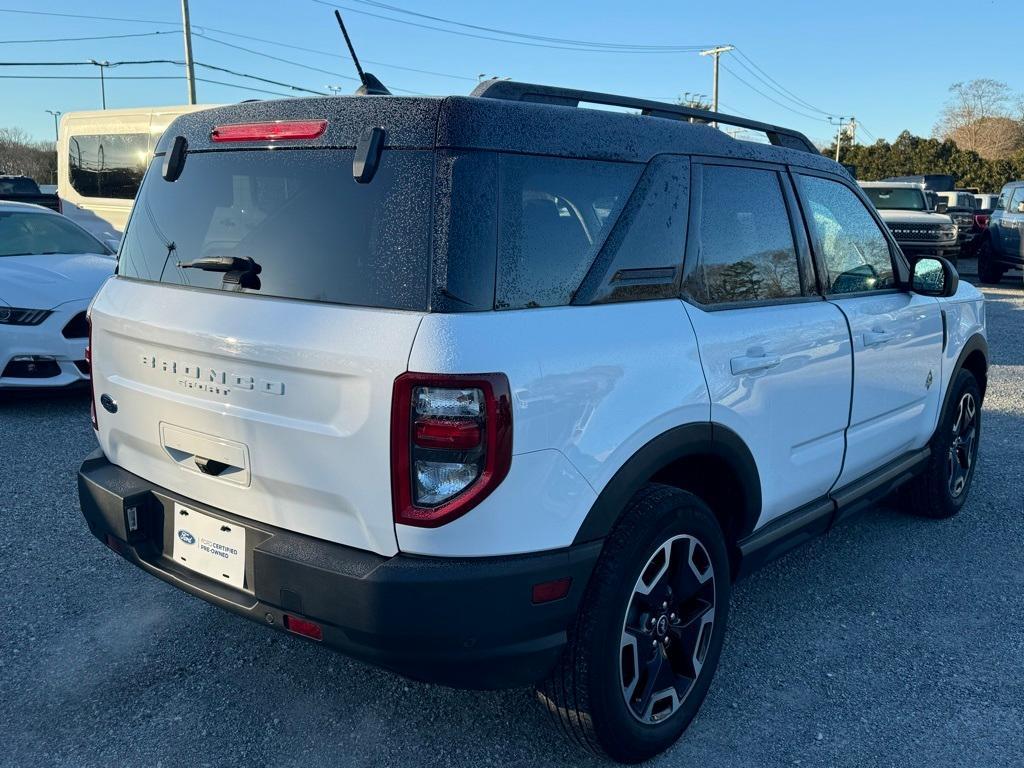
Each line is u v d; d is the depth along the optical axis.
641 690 2.66
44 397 7.11
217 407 2.50
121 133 12.75
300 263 2.41
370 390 2.18
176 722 2.84
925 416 4.33
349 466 2.25
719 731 2.88
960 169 54.88
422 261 2.21
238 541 2.54
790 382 3.14
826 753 2.78
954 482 4.82
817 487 3.48
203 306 2.56
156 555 2.79
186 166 2.82
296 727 2.83
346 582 2.22
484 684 2.34
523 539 2.26
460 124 2.28
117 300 2.87
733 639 3.49
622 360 2.47
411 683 3.10
